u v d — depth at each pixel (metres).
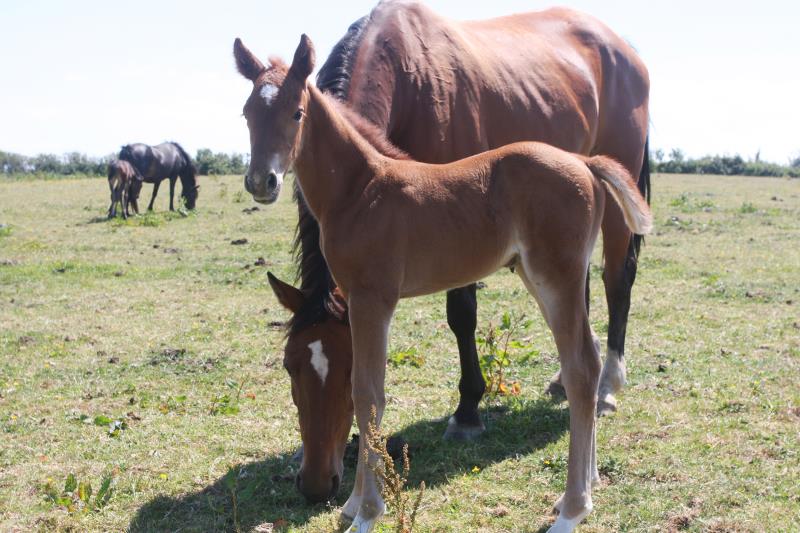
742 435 4.70
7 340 7.36
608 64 6.59
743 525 3.61
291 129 3.63
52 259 11.84
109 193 23.81
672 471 4.21
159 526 3.88
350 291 3.68
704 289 8.87
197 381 6.19
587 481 3.56
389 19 4.98
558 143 5.87
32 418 5.39
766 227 13.88
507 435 4.92
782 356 6.30
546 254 3.56
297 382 3.91
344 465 4.52
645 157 6.88
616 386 5.45
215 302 8.91
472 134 5.18
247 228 14.87
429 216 3.61
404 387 5.91
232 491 3.83
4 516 3.97
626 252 5.69
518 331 7.36
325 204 3.81
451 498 4.07
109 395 5.89
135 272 10.65
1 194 23.59
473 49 5.47
